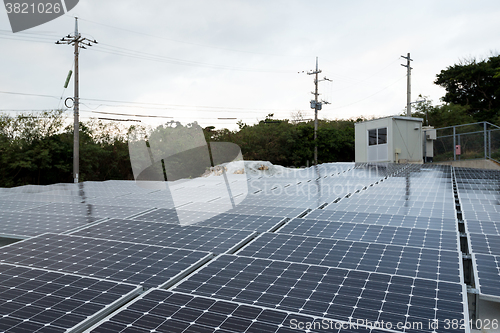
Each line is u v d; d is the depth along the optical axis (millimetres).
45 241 8773
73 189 21547
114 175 51125
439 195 15172
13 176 43094
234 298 5727
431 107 61062
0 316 5086
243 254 7965
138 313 5059
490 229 9953
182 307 5207
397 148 29828
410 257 7422
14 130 44500
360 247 8102
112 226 10664
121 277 6652
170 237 9461
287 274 6504
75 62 36469
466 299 5336
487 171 23000
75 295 5676
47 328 4746
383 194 15766
